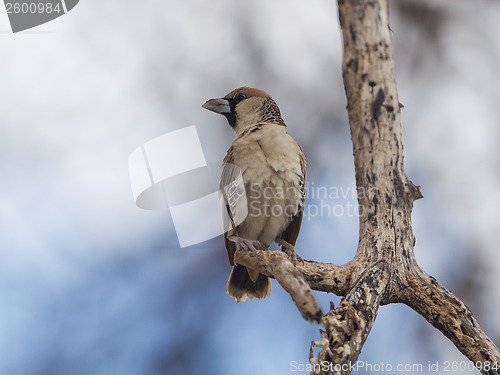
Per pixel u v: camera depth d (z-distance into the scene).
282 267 7.68
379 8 8.84
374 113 8.82
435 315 8.56
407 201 8.88
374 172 8.82
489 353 8.34
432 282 8.64
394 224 8.73
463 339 8.43
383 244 8.66
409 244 8.78
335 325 7.78
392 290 8.56
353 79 8.91
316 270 8.52
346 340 7.78
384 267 8.53
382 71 8.83
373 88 8.83
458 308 8.50
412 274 8.67
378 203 8.77
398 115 8.91
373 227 8.73
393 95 8.88
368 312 8.12
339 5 8.96
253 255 7.90
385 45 8.84
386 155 8.82
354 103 8.95
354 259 8.70
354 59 8.88
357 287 8.33
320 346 7.61
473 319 8.51
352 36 8.87
